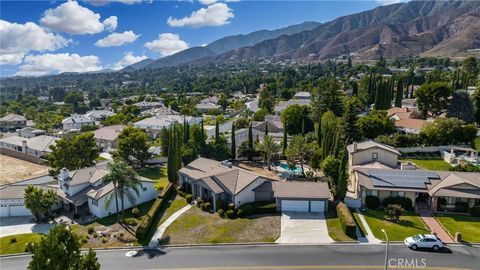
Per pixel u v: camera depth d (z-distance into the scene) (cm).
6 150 10550
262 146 7800
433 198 5078
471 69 19100
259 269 3741
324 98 10469
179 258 4066
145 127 12769
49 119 16962
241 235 4578
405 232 4491
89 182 5991
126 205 5822
